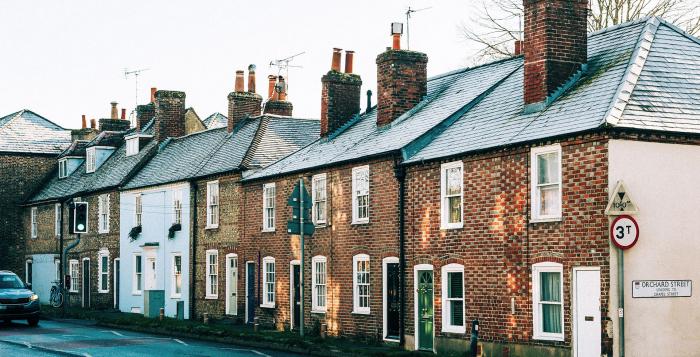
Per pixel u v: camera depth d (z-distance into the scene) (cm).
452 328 2334
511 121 2288
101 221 4641
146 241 4188
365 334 2681
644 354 1889
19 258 5462
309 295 2986
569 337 1973
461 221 2328
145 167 4456
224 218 3581
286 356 2267
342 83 3331
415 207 2497
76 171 5284
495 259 2197
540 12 2270
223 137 4028
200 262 3750
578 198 1973
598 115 1969
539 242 2070
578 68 2288
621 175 1905
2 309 3266
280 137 3688
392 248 2580
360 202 2764
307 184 3027
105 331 3117
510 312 2142
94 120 5731
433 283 2406
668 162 1955
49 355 2248
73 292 4878
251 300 3378
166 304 3984
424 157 2448
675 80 2106
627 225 1816
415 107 2939
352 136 3112
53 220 5144
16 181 5478
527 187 2112
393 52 2925
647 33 2248
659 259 1927
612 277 1875
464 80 2939
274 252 3209
